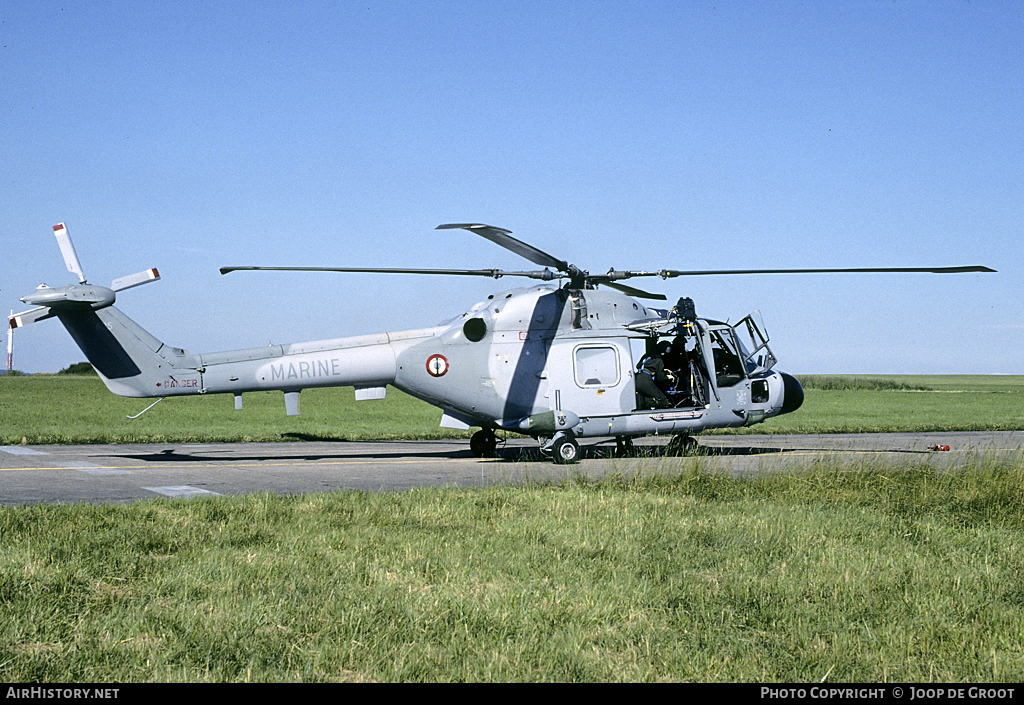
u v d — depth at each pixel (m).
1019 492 10.61
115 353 15.68
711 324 17.08
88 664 4.57
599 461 16.20
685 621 5.49
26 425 25.81
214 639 4.92
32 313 15.36
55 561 6.60
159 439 21.31
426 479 13.23
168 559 6.88
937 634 5.25
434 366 16.25
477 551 7.23
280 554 7.06
